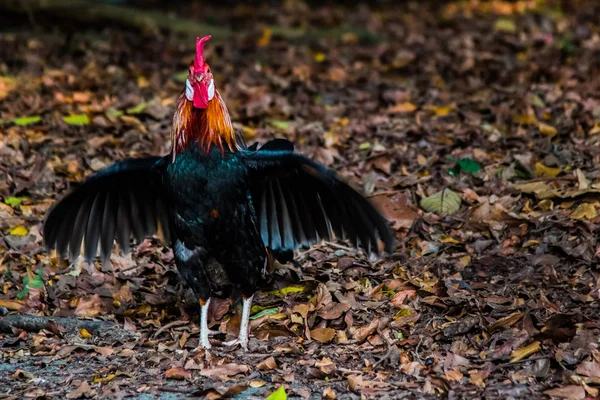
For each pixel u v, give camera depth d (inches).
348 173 512.4
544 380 308.3
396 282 388.2
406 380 315.6
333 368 323.3
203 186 333.7
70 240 361.1
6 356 353.7
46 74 732.0
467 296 368.5
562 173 482.6
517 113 593.0
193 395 309.3
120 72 752.3
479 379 307.3
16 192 495.5
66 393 317.4
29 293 402.9
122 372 330.0
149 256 435.8
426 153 536.7
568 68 711.7
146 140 575.2
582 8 1012.5
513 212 448.8
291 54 831.7
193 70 331.0
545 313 351.3
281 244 375.9
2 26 922.1
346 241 439.2
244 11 1071.6
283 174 354.3
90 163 532.1
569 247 402.9
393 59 800.9
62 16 890.7
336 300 380.5
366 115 625.9
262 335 363.3
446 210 456.1
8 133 582.2
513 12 1010.1
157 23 909.8
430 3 1125.1
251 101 653.9
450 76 721.0
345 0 1154.7
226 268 356.5
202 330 352.8
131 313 385.1
